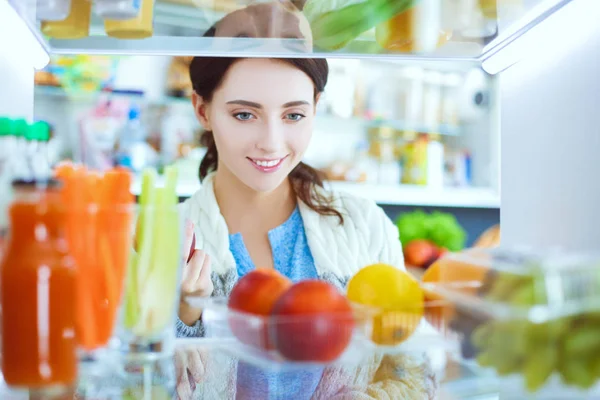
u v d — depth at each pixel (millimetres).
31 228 681
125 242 747
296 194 1804
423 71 3705
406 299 841
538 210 1181
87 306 730
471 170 3789
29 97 1219
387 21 1089
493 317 701
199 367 834
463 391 727
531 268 688
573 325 680
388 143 3645
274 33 1140
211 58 1662
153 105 3189
